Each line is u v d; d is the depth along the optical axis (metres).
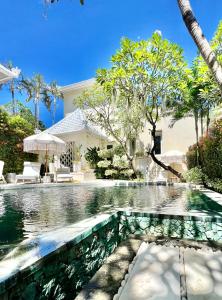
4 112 14.85
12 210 4.78
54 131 18.81
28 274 1.66
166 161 15.47
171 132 17.00
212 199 5.61
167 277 2.42
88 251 2.59
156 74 12.78
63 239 2.25
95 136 18.09
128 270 2.60
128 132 15.04
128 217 3.83
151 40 12.29
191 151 13.46
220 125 7.80
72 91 23.20
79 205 5.43
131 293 2.19
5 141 14.67
